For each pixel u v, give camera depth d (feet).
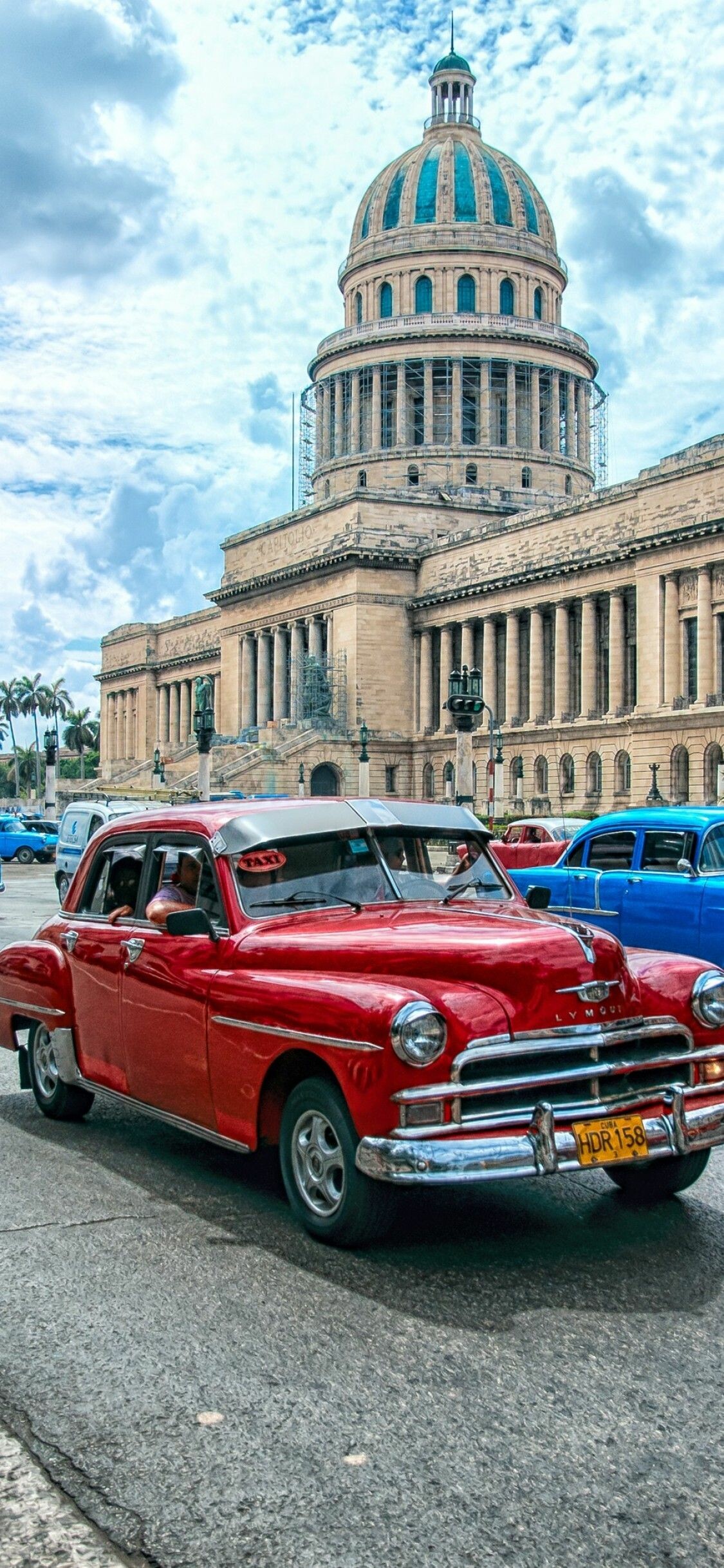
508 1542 15.05
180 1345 20.30
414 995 23.20
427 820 31.73
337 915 28.76
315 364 361.30
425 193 346.54
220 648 370.12
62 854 110.52
